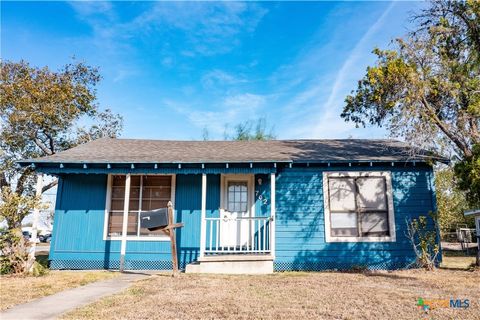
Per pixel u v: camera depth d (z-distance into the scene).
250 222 10.59
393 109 10.65
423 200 10.29
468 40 11.68
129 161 9.80
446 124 10.30
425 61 10.66
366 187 10.45
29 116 18.39
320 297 5.92
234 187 10.96
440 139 10.17
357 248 10.04
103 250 10.34
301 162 10.12
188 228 10.53
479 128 10.49
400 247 10.00
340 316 4.74
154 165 10.00
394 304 5.39
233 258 9.24
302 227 10.26
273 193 9.80
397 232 10.09
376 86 10.94
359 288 6.73
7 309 5.20
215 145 13.03
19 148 19.42
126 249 10.34
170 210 8.51
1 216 8.63
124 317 4.66
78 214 10.56
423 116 10.13
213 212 10.65
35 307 5.31
